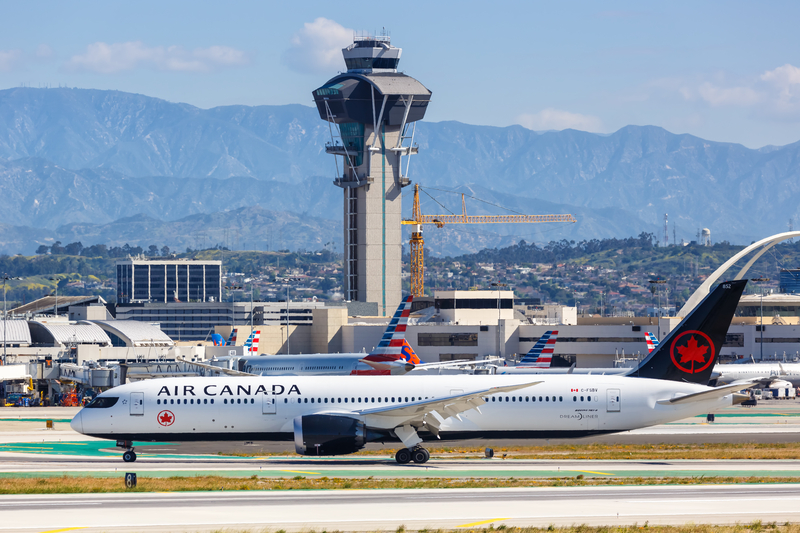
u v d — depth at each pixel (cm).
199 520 17088
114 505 18638
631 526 16788
